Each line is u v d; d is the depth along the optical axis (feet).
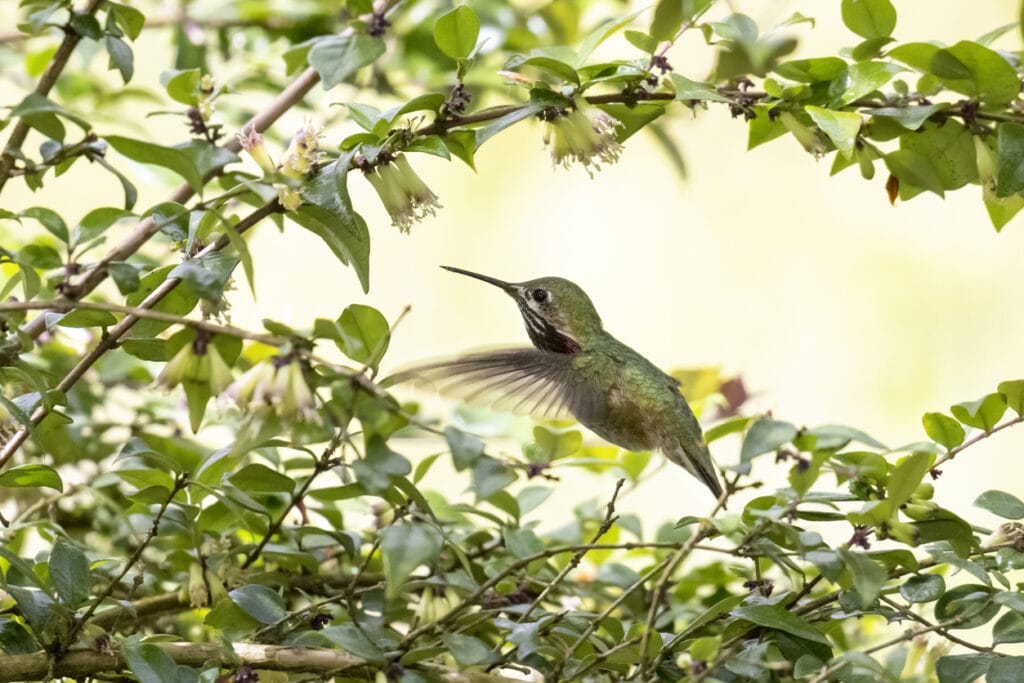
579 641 15.64
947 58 17.97
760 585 16.65
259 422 14.33
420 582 18.07
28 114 13.62
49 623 15.34
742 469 14.94
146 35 34.68
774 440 14.82
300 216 15.97
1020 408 16.52
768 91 18.37
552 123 18.06
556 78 19.56
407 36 27.68
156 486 16.78
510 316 40.68
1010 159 17.81
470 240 41.60
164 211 16.15
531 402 20.93
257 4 27.17
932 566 17.12
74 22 15.76
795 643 16.01
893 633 21.71
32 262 16.92
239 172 15.21
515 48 28.89
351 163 16.79
